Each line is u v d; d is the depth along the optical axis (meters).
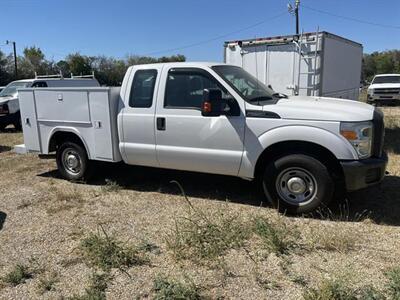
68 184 6.56
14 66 51.50
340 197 5.36
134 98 5.70
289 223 4.60
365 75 70.94
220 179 6.50
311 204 4.73
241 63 10.68
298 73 9.77
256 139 4.88
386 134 10.67
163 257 3.89
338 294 3.05
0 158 9.01
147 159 5.70
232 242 4.09
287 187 4.86
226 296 3.20
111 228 4.66
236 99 5.00
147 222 4.81
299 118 4.68
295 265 3.64
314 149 4.78
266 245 3.99
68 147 6.52
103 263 3.76
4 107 13.59
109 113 5.82
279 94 5.79
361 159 4.53
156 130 5.50
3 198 5.94
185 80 5.33
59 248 4.19
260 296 3.19
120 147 5.86
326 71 9.77
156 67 5.55
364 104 5.28
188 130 5.26
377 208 4.98
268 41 10.13
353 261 3.66
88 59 55.44
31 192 6.19
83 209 5.34
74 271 3.70
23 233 4.62
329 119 4.56
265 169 4.95
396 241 4.06
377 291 3.11
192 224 4.55
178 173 6.91
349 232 4.28
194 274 3.56
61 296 3.30
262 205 5.27
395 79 22.05
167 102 5.43
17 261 3.95
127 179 6.68
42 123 6.59
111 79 52.69
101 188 6.14
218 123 5.05
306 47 9.58
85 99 6.02
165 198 5.68
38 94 6.51
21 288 3.46
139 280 3.50
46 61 55.94
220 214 4.89
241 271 3.57
